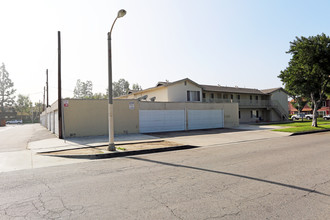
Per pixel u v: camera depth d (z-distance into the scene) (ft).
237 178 17.46
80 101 51.93
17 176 19.62
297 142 39.88
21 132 80.79
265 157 25.95
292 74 70.49
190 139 46.62
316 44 66.90
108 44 31.58
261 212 11.30
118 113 57.52
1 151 34.40
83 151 31.68
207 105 75.97
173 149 34.81
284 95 143.33
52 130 71.97
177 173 19.52
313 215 10.91
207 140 44.93
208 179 17.39
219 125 78.89
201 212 11.44
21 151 34.27
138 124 60.34
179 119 68.80
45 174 20.18
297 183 15.89
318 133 57.47
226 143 40.75
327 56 64.75
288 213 11.15
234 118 83.15
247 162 23.35
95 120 53.47
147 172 20.18
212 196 13.67
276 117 136.46
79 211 11.92
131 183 16.80
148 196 13.92
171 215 11.16
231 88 125.08
